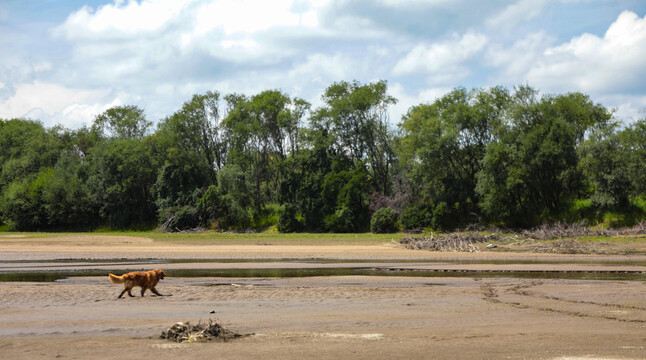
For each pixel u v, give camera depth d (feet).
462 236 143.13
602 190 167.63
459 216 192.34
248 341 32.65
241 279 72.23
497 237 145.69
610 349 29.91
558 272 79.77
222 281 69.92
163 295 55.88
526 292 57.26
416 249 130.31
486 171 181.88
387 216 196.24
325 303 50.26
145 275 54.95
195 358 28.45
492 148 181.27
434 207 192.34
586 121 194.49
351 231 202.18
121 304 49.73
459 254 117.39
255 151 257.75
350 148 240.73
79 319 41.32
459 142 200.44
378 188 243.40
